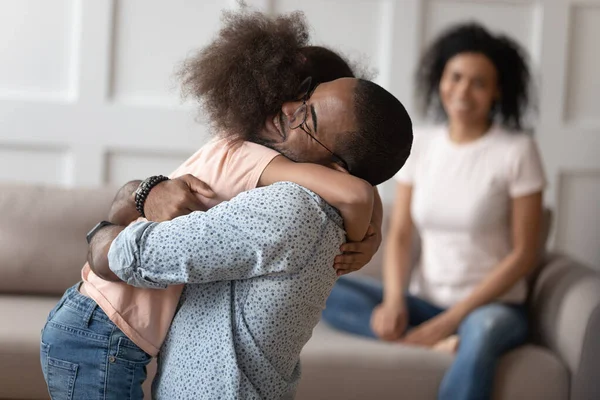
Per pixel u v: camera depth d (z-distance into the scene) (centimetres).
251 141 123
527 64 267
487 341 221
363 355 223
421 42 323
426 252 264
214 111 122
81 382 125
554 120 327
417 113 320
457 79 259
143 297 124
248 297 117
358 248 122
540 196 249
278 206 112
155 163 320
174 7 316
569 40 325
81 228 262
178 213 118
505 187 251
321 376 220
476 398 219
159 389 124
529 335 254
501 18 324
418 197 263
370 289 261
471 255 253
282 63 122
